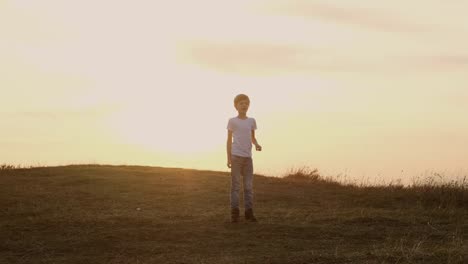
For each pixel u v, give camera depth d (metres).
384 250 7.69
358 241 8.41
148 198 11.77
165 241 8.36
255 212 10.58
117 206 10.91
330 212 10.55
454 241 8.14
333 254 7.56
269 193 12.71
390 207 11.54
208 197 12.03
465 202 11.73
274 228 9.01
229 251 7.82
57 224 9.17
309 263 7.24
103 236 8.47
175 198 11.84
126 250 7.91
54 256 7.73
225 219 9.69
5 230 8.89
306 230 8.93
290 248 7.98
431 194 12.14
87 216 9.77
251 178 9.59
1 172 14.98
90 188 12.70
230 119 9.55
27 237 8.53
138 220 9.41
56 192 12.12
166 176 14.53
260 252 7.75
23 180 13.67
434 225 9.45
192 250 7.88
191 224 9.29
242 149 9.48
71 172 14.96
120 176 14.34
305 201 12.08
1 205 10.84
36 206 10.74
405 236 8.67
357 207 11.47
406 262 7.15
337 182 14.39
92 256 7.70
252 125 9.59
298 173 15.45
